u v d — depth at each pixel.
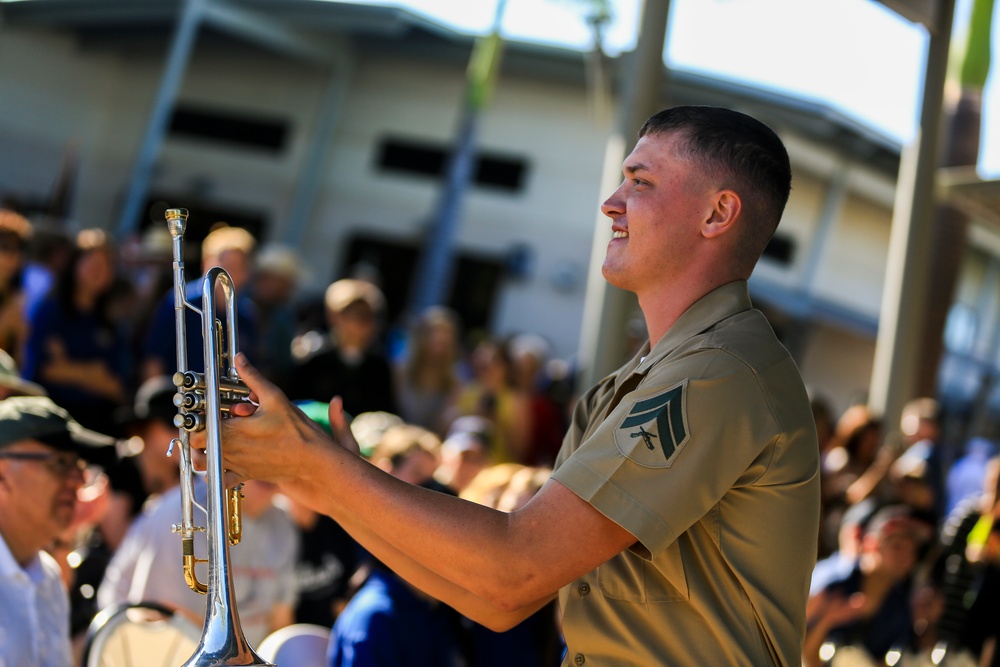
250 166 18.47
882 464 6.10
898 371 6.52
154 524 3.71
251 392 1.88
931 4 6.07
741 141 1.94
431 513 1.75
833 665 4.30
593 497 1.77
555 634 3.83
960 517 4.47
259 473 1.81
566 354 16.14
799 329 16.66
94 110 19.70
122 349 6.64
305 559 4.59
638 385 1.95
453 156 15.10
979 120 8.30
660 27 5.06
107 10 17.34
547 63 16.02
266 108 18.48
